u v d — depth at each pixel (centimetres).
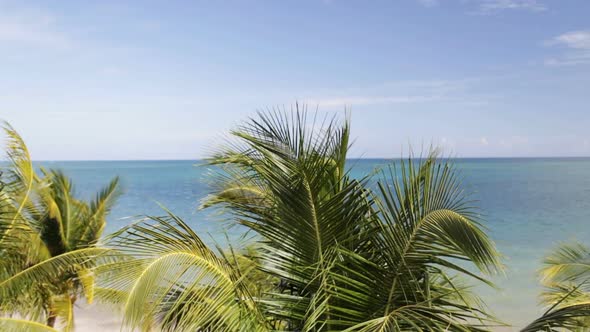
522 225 3594
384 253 439
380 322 354
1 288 688
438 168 428
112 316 1430
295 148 421
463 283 631
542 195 5372
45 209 1039
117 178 1278
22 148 725
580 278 836
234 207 492
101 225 1202
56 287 925
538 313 1725
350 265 439
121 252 409
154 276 388
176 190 5934
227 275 431
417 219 427
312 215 433
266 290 514
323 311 403
